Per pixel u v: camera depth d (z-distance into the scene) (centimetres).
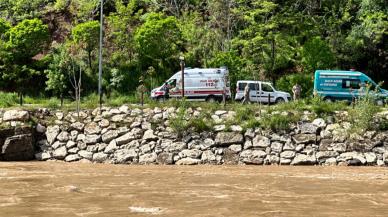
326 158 2403
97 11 4653
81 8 4616
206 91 3216
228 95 3259
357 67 4147
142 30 3972
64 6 4731
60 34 4512
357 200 1432
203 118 2584
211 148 2483
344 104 2602
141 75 3972
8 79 3866
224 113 2605
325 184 1784
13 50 3850
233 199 1421
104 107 2683
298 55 4072
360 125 2434
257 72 3903
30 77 3856
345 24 4334
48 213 1194
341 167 2327
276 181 1856
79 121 2636
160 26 3950
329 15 4406
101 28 3719
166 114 2605
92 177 1923
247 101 2933
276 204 1348
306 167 2330
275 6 4116
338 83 3023
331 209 1285
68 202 1345
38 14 4700
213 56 4066
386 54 4112
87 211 1221
